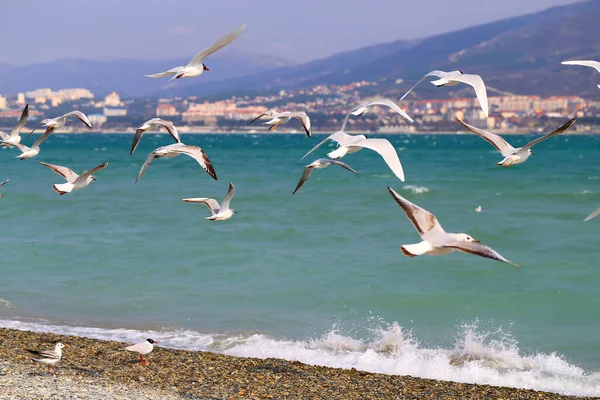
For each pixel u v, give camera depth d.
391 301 25.00
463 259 30.59
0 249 32.97
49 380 15.80
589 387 17.67
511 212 44.47
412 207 8.88
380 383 17.17
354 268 29.48
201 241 34.91
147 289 26.59
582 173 77.69
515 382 17.98
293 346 20.48
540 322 23.02
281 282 27.53
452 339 21.38
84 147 169.00
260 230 37.47
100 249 33.12
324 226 39.00
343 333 21.81
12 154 117.25
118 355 18.53
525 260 30.66
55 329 21.70
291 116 19.50
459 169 87.00
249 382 16.86
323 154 123.94
